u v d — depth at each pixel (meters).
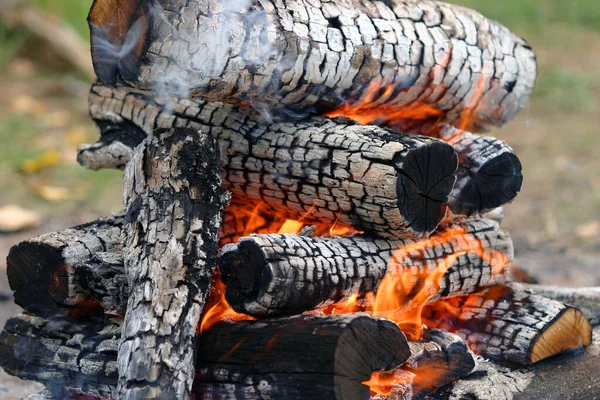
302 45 4.56
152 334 4.14
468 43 5.44
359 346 4.06
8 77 14.01
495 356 5.29
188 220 4.43
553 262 8.58
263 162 4.83
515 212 9.98
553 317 5.31
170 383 4.06
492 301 5.50
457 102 5.53
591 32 17.17
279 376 4.09
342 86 4.87
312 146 4.65
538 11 17.80
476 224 5.40
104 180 10.80
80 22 15.58
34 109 12.73
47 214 9.74
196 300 4.29
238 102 4.76
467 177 5.12
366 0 5.07
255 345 4.20
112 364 4.66
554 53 15.92
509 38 5.80
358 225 4.73
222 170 5.02
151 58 4.16
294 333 4.12
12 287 5.05
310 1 4.73
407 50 5.07
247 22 4.34
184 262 4.32
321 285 4.35
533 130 12.63
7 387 6.16
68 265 4.77
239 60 4.34
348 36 4.79
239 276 4.32
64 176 10.84
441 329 5.47
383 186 4.37
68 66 14.46
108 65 4.34
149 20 4.11
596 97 13.89
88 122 12.60
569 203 10.11
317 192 4.68
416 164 4.43
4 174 10.77
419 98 5.34
